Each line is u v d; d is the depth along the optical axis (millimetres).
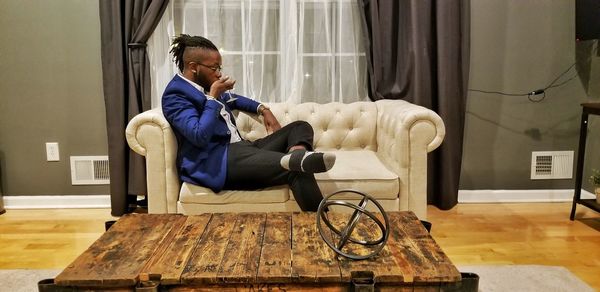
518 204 3068
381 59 2859
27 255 2303
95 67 2918
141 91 2814
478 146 3076
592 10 2668
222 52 2898
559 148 3098
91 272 1214
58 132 2982
